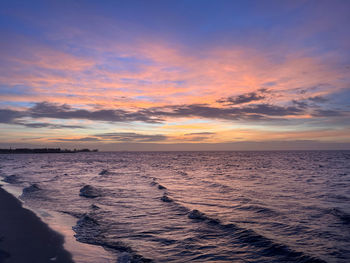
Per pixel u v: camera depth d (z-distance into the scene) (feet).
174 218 37.86
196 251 25.62
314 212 41.93
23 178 93.86
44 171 131.95
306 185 78.48
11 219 36.45
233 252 25.32
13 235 29.19
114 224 34.73
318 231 31.96
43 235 29.40
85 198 53.16
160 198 53.83
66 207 44.88
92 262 22.52
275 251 25.50
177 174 120.78
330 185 78.69
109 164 225.15
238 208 44.86
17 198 53.06
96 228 32.78
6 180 88.02
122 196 56.13
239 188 71.20
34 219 36.55
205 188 71.05
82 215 39.34
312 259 23.38
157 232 31.45
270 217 38.70
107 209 43.47
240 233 30.76
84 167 173.37
